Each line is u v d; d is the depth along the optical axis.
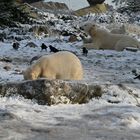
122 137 5.18
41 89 7.08
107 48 19.28
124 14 45.91
